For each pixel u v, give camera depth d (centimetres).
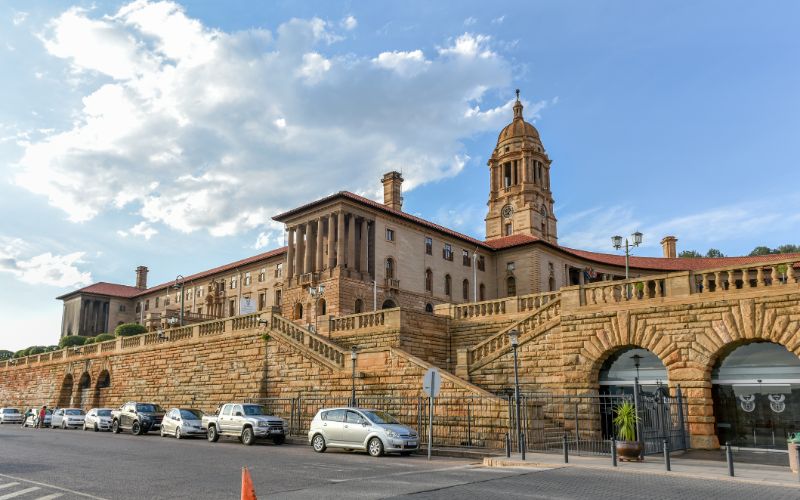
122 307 11388
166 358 4594
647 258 6962
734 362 2392
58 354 6084
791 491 1355
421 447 2441
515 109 10388
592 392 2623
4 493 1343
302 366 3503
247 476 873
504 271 7594
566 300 2758
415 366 2889
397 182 7619
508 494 1284
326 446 2323
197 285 9725
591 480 1505
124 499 1258
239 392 3872
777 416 2269
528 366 2841
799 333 2167
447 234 7131
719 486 1419
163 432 3312
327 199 6306
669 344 2452
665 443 1688
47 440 2991
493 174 10062
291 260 6706
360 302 6128
